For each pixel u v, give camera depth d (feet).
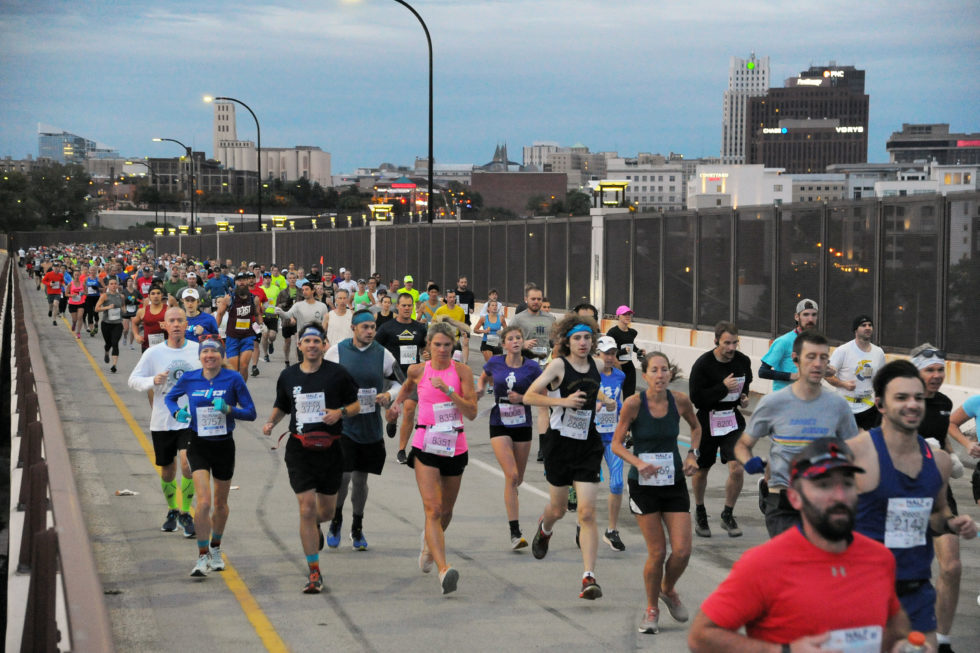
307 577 72.59
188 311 128.06
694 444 62.64
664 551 61.36
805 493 30.50
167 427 83.05
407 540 83.56
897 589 45.09
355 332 79.25
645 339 217.15
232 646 58.59
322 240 480.64
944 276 140.87
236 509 93.09
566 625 62.85
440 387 69.51
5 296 440.45
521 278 280.92
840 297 163.02
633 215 223.30
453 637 60.49
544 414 74.08
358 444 79.05
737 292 188.55
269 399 163.22
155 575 72.54
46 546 49.01
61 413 148.56
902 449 44.50
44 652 48.11
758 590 30.91
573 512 94.02
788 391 59.57
